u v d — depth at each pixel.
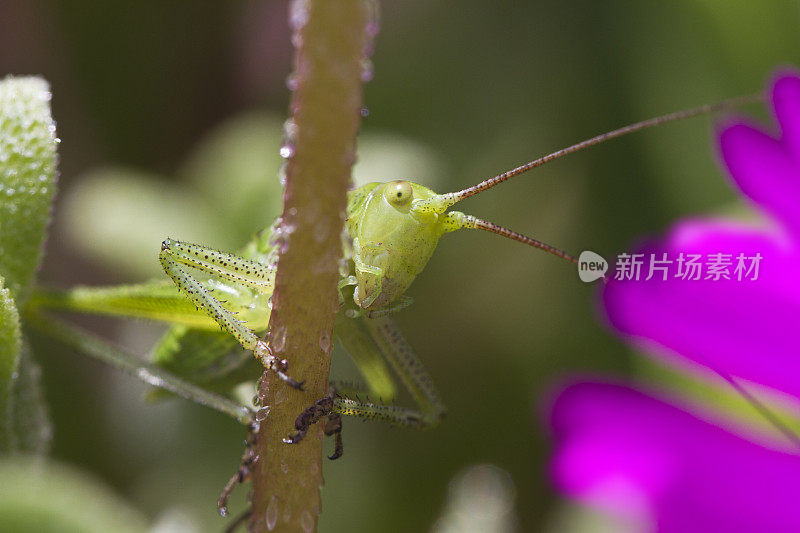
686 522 0.06
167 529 0.07
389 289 0.08
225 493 0.07
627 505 0.06
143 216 0.09
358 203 0.08
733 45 0.09
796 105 0.07
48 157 0.07
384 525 0.09
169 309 0.08
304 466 0.07
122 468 0.09
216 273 0.07
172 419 0.09
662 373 0.07
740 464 0.06
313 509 0.07
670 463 0.06
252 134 0.09
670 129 0.09
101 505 0.06
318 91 0.06
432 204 0.08
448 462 0.09
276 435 0.07
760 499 0.06
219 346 0.08
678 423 0.06
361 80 0.06
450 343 0.09
